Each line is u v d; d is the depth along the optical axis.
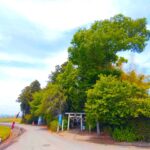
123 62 38.16
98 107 28.27
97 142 28.38
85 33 38.25
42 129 57.66
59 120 47.75
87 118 32.66
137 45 38.53
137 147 24.12
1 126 70.31
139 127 28.58
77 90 43.47
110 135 31.92
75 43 39.47
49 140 31.38
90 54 37.19
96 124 36.19
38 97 76.00
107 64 38.16
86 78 40.09
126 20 40.03
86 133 37.88
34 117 86.50
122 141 28.41
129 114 27.95
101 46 35.97
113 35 36.44
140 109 27.34
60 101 49.59
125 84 28.83
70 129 46.03
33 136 38.09
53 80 70.69
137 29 40.53
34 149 23.27
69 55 40.38
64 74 49.09
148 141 28.20
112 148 23.16
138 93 28.89
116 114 27.94
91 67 38.28
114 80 29.47
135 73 34.62
